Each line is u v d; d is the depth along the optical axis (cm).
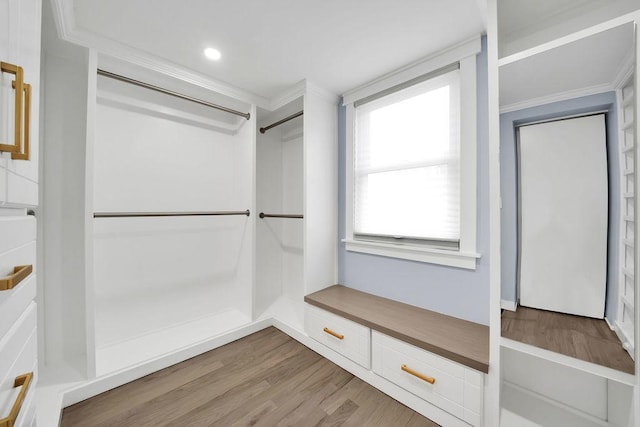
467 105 148
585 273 92
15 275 49
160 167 199
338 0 118
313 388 146
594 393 106
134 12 125
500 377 106
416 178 175
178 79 178
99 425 120
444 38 145
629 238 82
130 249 185
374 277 197
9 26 55
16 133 50
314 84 198
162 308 200
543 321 97
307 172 198
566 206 95
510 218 104
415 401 130
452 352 117
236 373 160
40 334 148
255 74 186
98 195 171
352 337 159
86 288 139
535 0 105
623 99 83
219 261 234
